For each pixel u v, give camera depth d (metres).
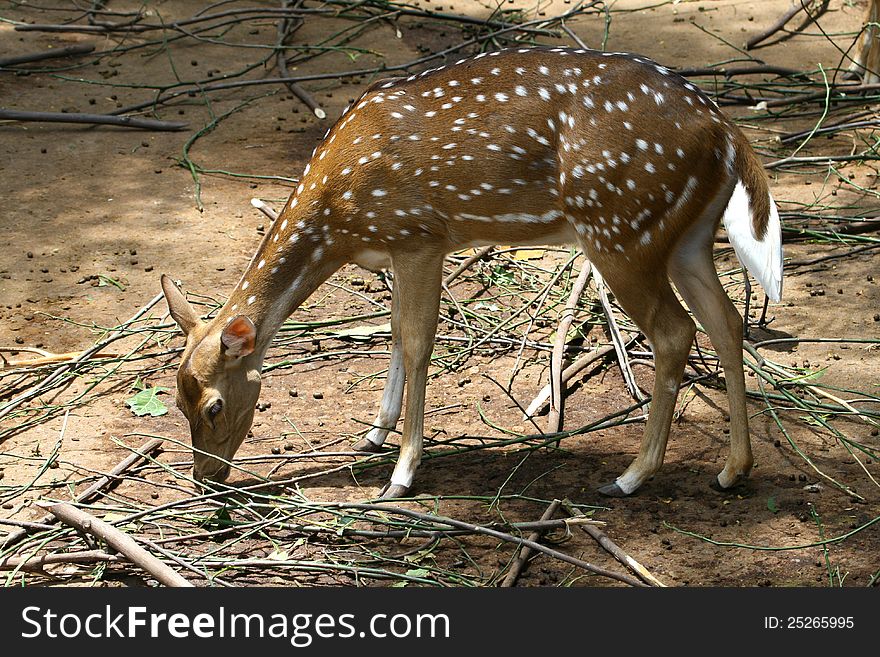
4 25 12.96
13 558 5.18
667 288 5.45
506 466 6.04
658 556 5.26
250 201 9.17
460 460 6.11
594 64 5.39
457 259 8.30
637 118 5.21
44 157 9.86
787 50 12.30
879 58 11.07
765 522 5.49
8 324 7.39
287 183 9.53
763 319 7.25
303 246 5.72
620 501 5.68
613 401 6.68
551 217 5.53
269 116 10.92
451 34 13.01
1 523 5.24
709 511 5.59
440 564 5.25
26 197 9.11
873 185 9.29
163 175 9.61
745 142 5.33
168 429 6.41
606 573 4.96
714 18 13.28
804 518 5.51
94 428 6.40
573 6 13.74
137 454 5.71
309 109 11.09
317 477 5.99
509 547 5.36
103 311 7.55
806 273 8.00
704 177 5.26
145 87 10.88
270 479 5.95
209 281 7.95
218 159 9.93
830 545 5.31
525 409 6.59
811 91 11.05
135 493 5.81
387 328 7.34
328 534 5.47
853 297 7.64
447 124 5.46
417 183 5.51
